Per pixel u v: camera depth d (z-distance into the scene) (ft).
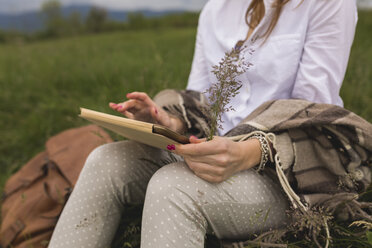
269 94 3.77
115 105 3.86
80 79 11.35
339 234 3.64
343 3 3.42
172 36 28.09
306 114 3.21
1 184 7.05
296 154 3.18
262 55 3.77
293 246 3.28
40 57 16.53
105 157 3.54
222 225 3.26
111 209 3.61
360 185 3.42
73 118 8.54
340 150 3.21
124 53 17.07
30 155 8.34
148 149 3.76
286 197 3.33
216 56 4.30
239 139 3.24
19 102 10.51
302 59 3.64
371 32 13.16
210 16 4.48
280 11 3.71
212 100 3.15
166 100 4.41
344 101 7.09
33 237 4.74
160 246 2.88
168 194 2.91
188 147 2.83
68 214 3.48
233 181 3.11
